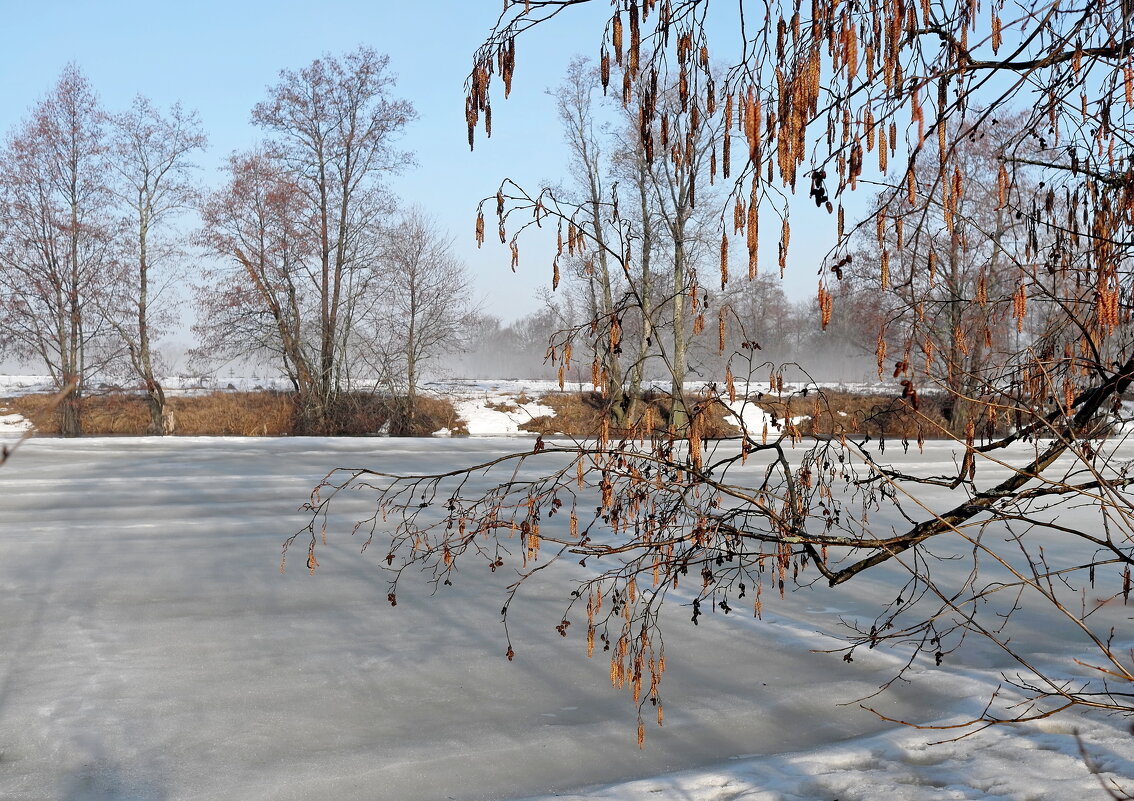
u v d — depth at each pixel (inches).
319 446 887.7
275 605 358.3
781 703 259.1
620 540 458.6
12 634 318.3
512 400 1517.0
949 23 110.3
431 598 369.1
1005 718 235.6
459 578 399.9
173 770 215.2
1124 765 199.0
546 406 1486.2
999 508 146.6
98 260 1401.3
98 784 207.8
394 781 210.1
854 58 93.9
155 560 430.6
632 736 237.0
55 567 414.6
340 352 1459.2
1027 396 147.9
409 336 1446.9
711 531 150.6
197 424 1411.2
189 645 309.0
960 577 403.9
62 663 289.3
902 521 515.2
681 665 292.2
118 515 546.9
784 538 148.6
